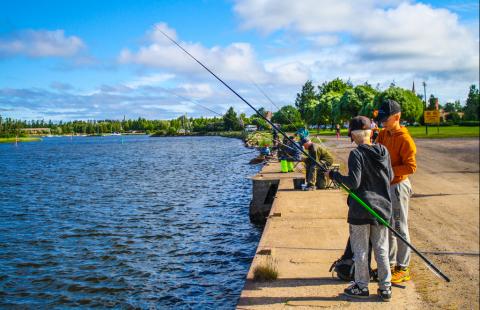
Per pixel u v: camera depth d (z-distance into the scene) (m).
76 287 7.84
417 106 55.31
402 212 5.17
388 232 5.12
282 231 7.49
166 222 12.86
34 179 25.84
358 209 4.54
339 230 7.49
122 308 6.93
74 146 93.31
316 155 11.73
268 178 13.95
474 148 25.77
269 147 30.83
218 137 120.19
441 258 6.82
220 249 9.98
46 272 8.63
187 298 7.21
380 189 4.59
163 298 7.25
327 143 35.56
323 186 11.99
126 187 21.00
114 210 14.91
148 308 6.89
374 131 6.19
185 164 34.44
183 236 11.20
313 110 89.12
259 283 5.16
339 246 6.55
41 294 7.56
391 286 5.05
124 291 7.61
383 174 4.57
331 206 9.55
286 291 4.92
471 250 7.23
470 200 11.66
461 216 9.84
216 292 7.43
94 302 7.19
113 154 55.41
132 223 12.79
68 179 25.61
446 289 5.36
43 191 20.23
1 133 157.50
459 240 7.87
